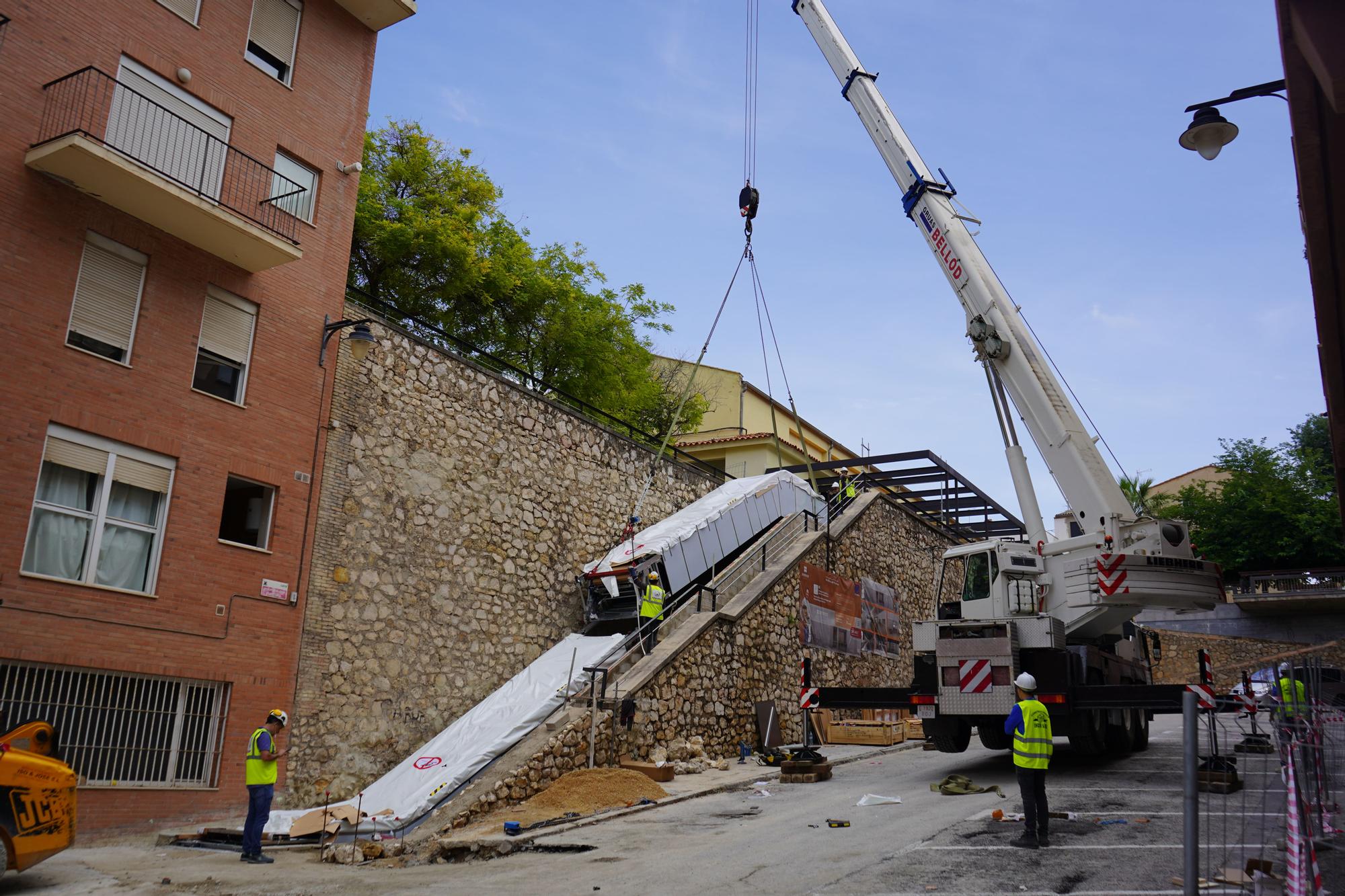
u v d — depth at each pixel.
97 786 11.66
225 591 13.44
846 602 25.98
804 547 24.30
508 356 26.72
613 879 9.18
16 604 11.22
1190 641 39.91
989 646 14.60
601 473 21.72
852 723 21.86
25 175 12.04
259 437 14.29
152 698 12.49
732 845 10.53
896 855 9.45
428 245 23.05
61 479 12.04
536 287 26.36
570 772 14.23
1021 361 15.30
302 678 14.23
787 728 21.50
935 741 16.30
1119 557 13.90
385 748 15.34
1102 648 16.53
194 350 13.64
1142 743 18.31
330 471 15.31
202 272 13.93
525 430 19.64
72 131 11.88
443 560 17.12
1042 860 8.93
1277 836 9.54
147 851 11.32
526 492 19.34
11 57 12.06
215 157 14.29
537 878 9.42
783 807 13.18
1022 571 15.22
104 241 12.78
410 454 16.86
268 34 15.48
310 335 15.38
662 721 17.09
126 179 12.34
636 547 20.31
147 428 12.88
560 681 16.34
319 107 16.12
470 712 16.12
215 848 11.55
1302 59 4.99
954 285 16.73
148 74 13.60
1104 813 11.26
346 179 16.45
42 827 8.93
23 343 11.76
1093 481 14.34
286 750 13.81
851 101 19.62
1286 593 38.22
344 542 15.34
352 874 10.07
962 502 36.53
